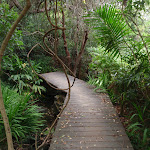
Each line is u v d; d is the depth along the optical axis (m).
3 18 3.71
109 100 3.88
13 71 5.04
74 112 3.20
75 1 5.57
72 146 2.11
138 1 2.74
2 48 0.79
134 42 3.18
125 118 3.24
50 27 7.24
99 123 2.74
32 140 2.79
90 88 4.90
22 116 2.91
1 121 2.45
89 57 8.22
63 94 4.88
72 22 6.75
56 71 7.92
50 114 4.41
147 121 2.63
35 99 5.27
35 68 5.69
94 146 2.10
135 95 2.86
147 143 2.23
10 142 0.85
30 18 6.99
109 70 4.50
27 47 7.52
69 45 8.33
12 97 3.25
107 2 4.84
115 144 2.14
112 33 3.04
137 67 2.95
